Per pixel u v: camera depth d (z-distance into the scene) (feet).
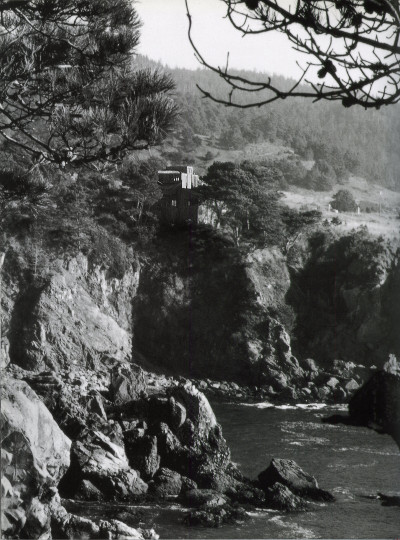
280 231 282.77
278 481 115.55
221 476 115.03
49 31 51.72
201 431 123.34
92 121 44.52
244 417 204.03
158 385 236.43
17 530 30.42
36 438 37.27
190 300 272.72
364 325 277.64
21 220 232.53
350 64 10.29
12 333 237.66
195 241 277.03
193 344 270.26
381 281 279.28
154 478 112.98
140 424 124.88
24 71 49.29
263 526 97.96
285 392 249.75
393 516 102.27
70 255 250.57
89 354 241.96
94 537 60.08
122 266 262.67
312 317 287.89
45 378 128.57
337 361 270.87
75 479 105.29
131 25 52.13
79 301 249.96
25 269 240.12
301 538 93.04
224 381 260.83
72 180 243.19
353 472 134.41
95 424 118.42
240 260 277.64
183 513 100.68
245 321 269.23
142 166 260.42
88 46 50.72
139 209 265.13
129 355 259.19
